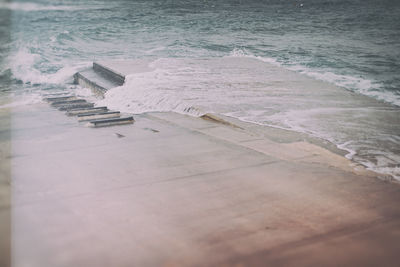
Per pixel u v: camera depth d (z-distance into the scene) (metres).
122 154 4.21
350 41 20.19
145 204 2.95
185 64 9.88
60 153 4.19
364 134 5.06
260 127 5.31
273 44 18.75
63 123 5.67
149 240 2.41
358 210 2.91
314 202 3.05
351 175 3.65
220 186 3.35
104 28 25.17
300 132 5.12
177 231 2.54
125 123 5.69
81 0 62.19
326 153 4.33
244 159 4.08
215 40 19.91
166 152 4.30
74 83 9.96
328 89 7.68
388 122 5.62
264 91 7.37
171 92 7.12
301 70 12.16
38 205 2.86
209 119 5.86
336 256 2.28
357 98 7.07
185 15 35.53
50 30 23.45
